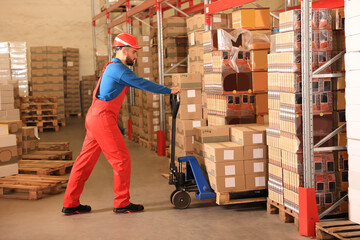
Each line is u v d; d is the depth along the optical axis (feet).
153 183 20.56
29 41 58.08
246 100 17.97
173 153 16.39
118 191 15.89
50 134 41.24
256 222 14.51
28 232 14.16
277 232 13.48
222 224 14.42
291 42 13.15
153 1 28.86
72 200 15.88
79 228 14.44
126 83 14.99
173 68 27.63
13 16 57.26
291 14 13.05
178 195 16.29
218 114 18.53
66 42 59.67
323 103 13.38
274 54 14.28
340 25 13.10
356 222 12.52
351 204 12.66
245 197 15.98
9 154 20.66
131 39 15.48
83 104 59.00
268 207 15.43
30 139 25.89
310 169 12.96
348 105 12.34
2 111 27.04
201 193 15.53
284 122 13.85
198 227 14.21
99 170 24.18
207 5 20.81
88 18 60.39
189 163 16.93
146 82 15.11
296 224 13.69
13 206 17.33
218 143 16.31
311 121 12.88
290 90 13.35
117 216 15.67
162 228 14.21
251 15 18.88
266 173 15.78
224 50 17.63
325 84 13.34
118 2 41.60
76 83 57.41
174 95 16.02
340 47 13.64
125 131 38.37
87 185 20.71
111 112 15.17
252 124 17.56
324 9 13.12
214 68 18.37
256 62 17.79
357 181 12.33
